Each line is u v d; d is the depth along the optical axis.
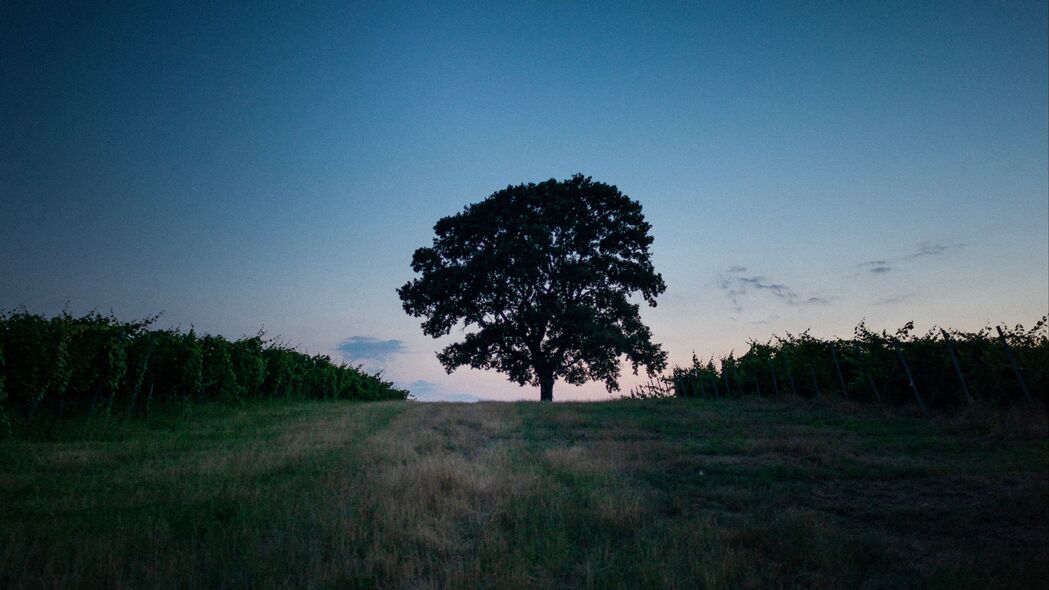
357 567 4.91
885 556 5.56
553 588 4.75
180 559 4.95
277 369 26.95
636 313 39.81
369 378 44.56
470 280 38.66
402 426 16.36
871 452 11.83
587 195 40.69
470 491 7.76
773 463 10.63
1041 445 11.66
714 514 7.23
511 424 17.30
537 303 40.00
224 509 6.62
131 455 10.45
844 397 22.66
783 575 5.13
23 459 9.75
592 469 9.79
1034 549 5.80
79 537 5.46
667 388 38.09
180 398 19.72
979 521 6.88
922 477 9.35
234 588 4.54
